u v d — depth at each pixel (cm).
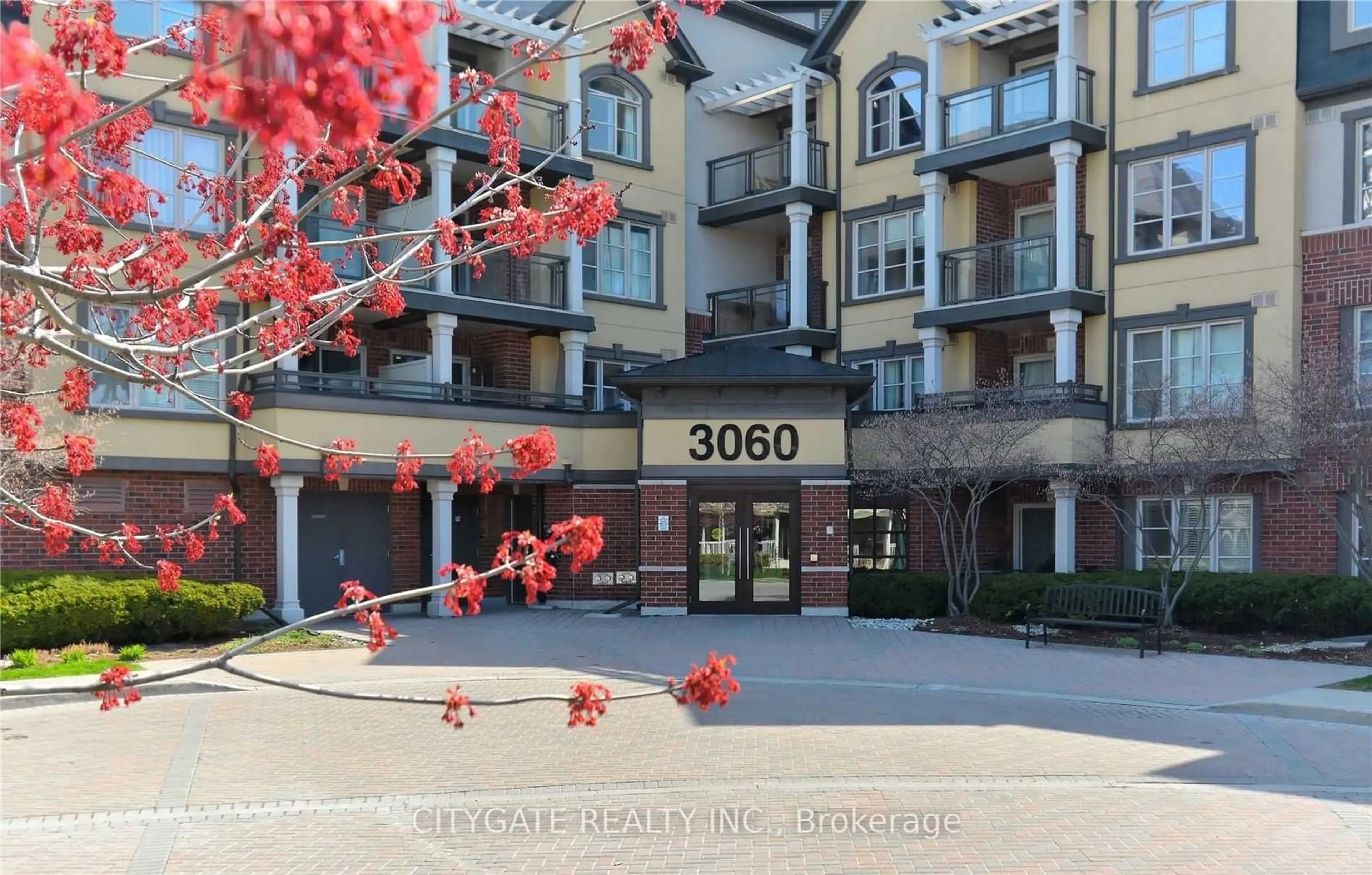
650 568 2312
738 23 3175
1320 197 2147
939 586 2244
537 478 2409
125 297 479
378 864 776
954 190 2662
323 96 297
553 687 1462
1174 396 2222
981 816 876
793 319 2808
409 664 1652
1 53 296
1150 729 1216
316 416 2105
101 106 591
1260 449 1827
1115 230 2391
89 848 820
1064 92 2375
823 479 2309
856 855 780
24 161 455
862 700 1385
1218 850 791
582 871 755
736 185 3019
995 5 2539
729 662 453
